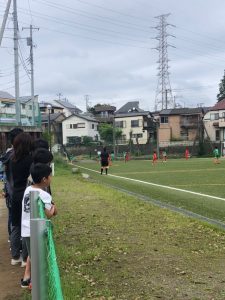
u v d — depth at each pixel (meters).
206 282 5.55
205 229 8.68
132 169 35.72
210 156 64.56
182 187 19.33
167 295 5.11
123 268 6.17
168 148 70.19
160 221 9.59
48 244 2.78
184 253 6.93
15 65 32.78
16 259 6.66
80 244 7.53
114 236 8.14
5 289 5.59
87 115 93.69
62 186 17.52
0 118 44.84
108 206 11.88
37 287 2.63
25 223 5.23
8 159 6.48
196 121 77.06
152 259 6.59
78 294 5.14
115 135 80.62
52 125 75.31
